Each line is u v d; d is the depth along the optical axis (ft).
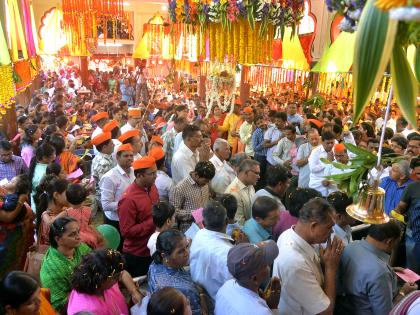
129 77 46.06
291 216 9.29
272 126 20.36
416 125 2.57
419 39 2.64
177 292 5.60
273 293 6.48
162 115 26.66
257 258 5.74
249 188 11.22
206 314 7.12
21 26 18.16
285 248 6.48
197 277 7.48
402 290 7.39
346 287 6.78
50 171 11.61
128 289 7.52
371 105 25.11
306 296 6.13
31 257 8.54
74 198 9.04
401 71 2.61
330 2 3.02
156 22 29.32
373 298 6.33
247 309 5.57
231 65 16.67
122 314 6.86
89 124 25.98
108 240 9.73
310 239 6.44
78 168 15.17
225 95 17.24
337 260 6.48
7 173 13.87
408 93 2.60
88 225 9.46
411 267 11.10
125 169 12.25
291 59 17.94
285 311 6.37
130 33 49.06
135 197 10.22
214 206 7.84
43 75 50.24
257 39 13.38
